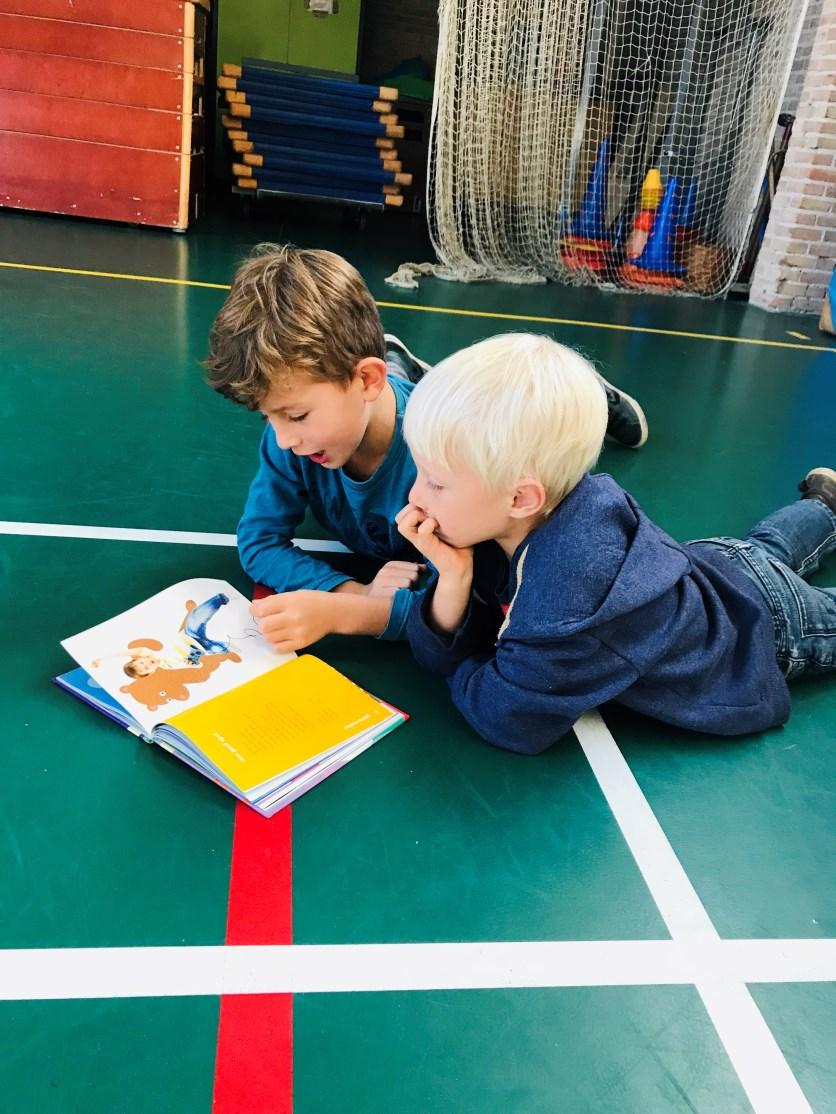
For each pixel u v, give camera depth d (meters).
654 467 2.47
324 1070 0.85
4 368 2.59
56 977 0.89
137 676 1.29
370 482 1.47
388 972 0.95
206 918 0.97
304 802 1.15
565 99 5.31
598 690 1.19
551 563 1.13
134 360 2.82
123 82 4.86
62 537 1.70
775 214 5.35
